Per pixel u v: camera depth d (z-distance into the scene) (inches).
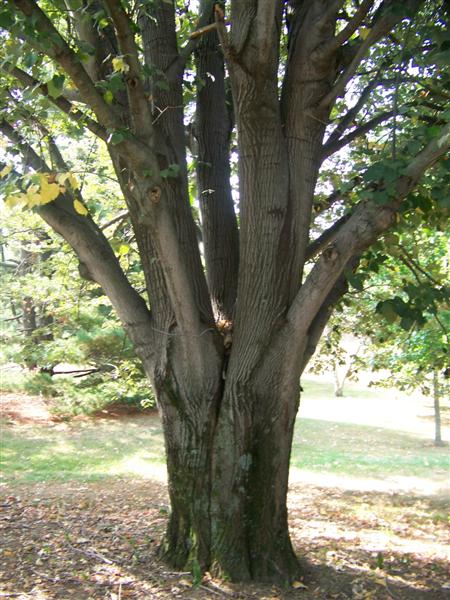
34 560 222.4
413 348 392.5
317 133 199.6
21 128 206.8
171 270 178.2
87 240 203.6
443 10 201.6
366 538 293.9
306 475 483.8
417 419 792.3
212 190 224.4
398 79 213.5
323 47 189.0
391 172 164.2
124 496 379.9
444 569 242.7
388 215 172.7
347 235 174.9
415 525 336.5
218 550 199.6
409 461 547.5
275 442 199.8
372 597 201.6
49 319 750.5
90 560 222.1
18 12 152.6
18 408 693.3
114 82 164.6
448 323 370.6
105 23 172.7
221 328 216.4
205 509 201.6
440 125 184.9
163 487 418.3
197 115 240.1
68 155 416.8
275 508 203.8
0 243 478.3
